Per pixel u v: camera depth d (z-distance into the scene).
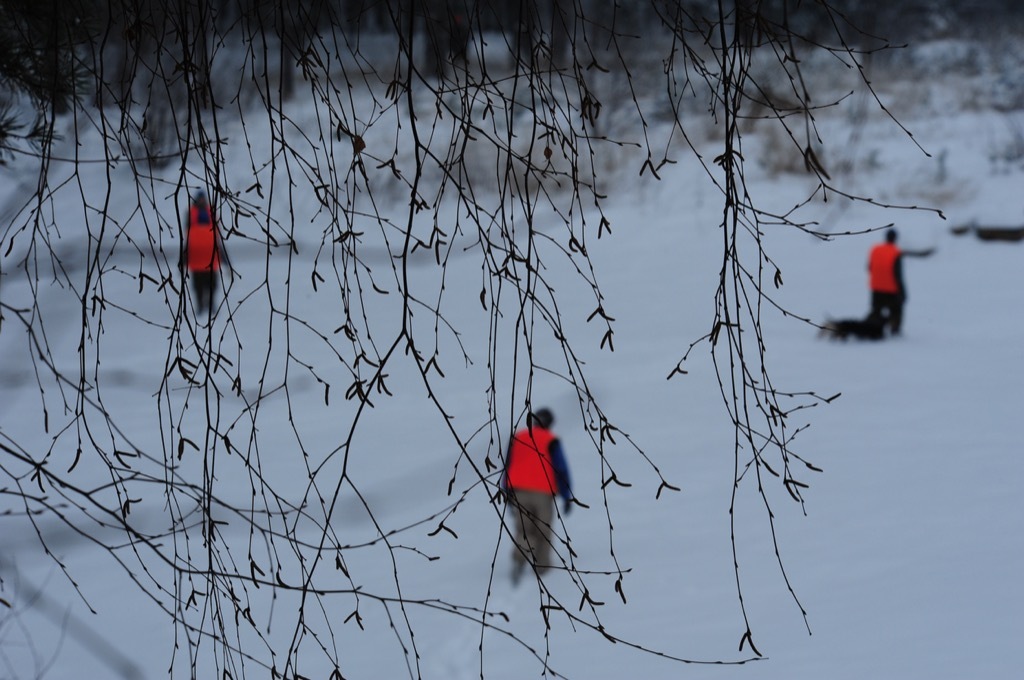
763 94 4.06
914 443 21.84
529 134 25.91
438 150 29.19
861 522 17.83
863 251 40.97
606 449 22.59
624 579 16.20
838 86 59.00
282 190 27.70
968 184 48.28
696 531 17.95
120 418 22.78
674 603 15.36
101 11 5.70
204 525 4.66
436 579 16.30
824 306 34.47
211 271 4.46
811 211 44.69
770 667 13.18
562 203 35.38
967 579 15.30
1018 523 17.20
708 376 27.09
